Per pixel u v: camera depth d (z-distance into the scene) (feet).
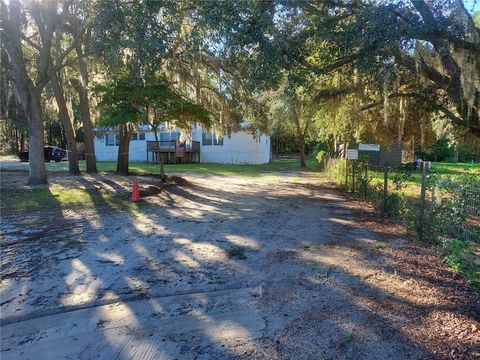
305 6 23.25
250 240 20.17
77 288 13.37
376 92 31.89
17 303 12.10
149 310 11.73
